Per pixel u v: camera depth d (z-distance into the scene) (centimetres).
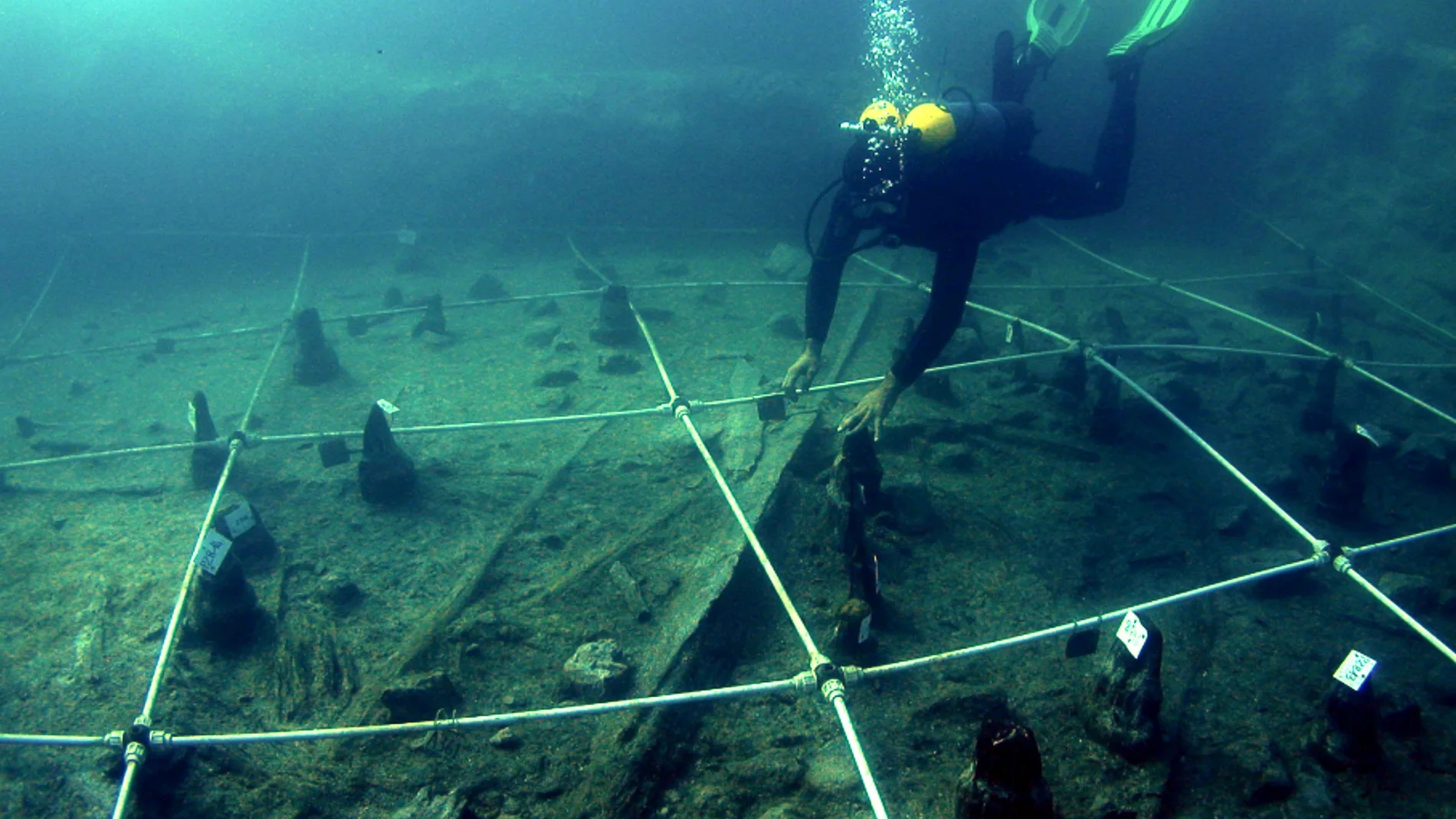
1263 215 1175
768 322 788
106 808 293
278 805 298
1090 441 564
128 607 405
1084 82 1229
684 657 349
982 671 358
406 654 368
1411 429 600
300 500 501
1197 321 849
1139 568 437
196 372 743
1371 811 288
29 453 599
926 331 423
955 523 471
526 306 889
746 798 299
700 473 509
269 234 1159
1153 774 299
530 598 407
